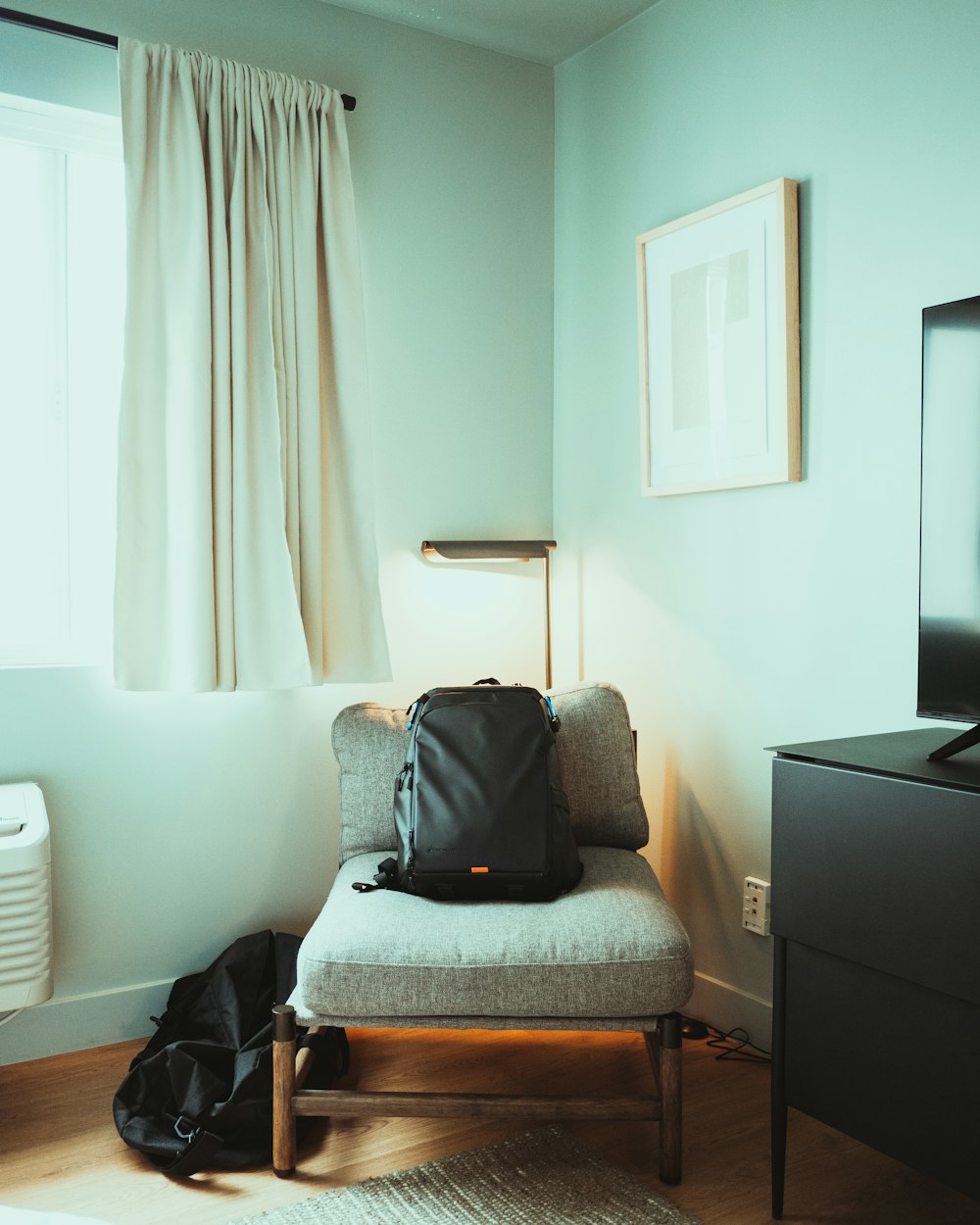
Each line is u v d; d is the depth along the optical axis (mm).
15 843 2053
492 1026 1875
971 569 1677
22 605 2441
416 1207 1789
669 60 2594
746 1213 1781
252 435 2408
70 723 2369
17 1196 1838
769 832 2367
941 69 1966
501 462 2947
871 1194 1837
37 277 2406
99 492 2512
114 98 2363
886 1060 1586
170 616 2348
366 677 2584
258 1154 1946
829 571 2211
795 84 2260
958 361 1689
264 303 2408
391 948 1872
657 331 2588
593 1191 1831
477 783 2123
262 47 2531
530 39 2832
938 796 1485
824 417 2213
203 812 2533
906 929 1534
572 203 2945
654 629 2688
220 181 2359
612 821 2420
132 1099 2037
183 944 2518
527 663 3008
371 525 2566
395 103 2729
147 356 2320
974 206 1915
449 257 2830
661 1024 1866
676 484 2553
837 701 2205
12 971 2055
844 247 2162
